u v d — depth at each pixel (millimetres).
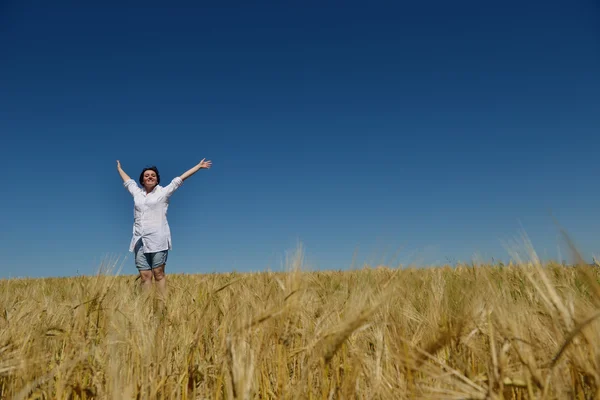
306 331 2607
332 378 2363
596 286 1522
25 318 3113
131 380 2240
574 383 1783
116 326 2768
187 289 4512
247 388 1878
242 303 3135
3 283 8086
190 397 2447
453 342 2270
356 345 2551
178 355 2697
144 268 7535
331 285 3904
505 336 1907
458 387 1719
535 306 2451
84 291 2982
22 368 2373
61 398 2201
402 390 2076
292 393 2303
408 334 2562
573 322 1716
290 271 2357
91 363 2445
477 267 2752
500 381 1687
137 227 7523
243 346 2070
